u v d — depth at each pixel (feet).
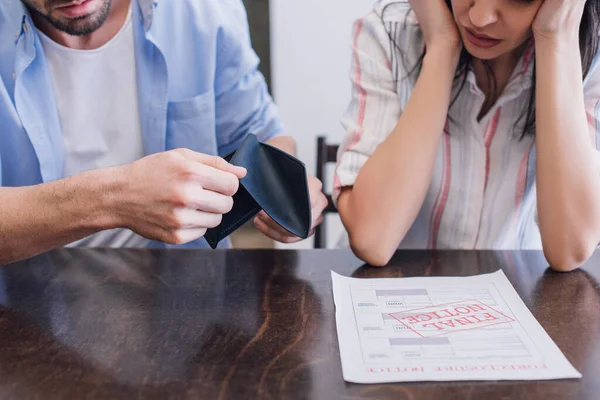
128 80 3.66
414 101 3.07
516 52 3.20
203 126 3.86
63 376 1.95
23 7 3.29
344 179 3.19
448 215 3.47
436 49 3.08
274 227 3.06
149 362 2.02
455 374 1.93
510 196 3.37
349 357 2.03
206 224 2.44
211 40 3.70
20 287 2.65
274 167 2.58
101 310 2.42
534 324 2.25
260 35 7.23
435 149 3.07
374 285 2.61
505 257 2.96
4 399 1.83
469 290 2.54
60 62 3.55
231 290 2.59
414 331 2.20
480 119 3.33
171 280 2.70
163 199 2.35
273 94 7.47
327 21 7.11
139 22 3.52
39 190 2.58
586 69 3.03
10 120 3.43
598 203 2.83
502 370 1.95
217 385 1.89
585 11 2.93
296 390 1.86
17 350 2.11
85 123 3.67
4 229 2.59
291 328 2.25
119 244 3.80
